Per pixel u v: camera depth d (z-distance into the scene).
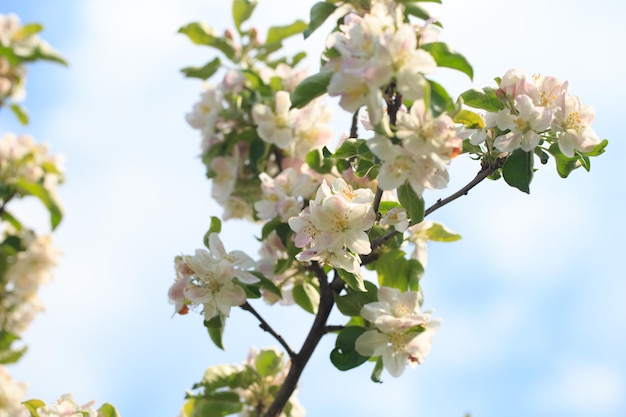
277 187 2.02
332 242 1.79
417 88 1.71
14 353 2.09
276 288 1.91
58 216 2.21
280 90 2.20
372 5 1.78
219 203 2.17
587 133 1.82
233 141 2.17
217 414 2.00
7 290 2.23
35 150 2.23
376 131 1.73
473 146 1.82
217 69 2.23
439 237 2.01
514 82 1.82
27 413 2.04
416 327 1.85
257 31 2.25
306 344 1.88
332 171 2.03
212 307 1.87
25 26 2.10
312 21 1.79
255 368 2.03
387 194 1.87
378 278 1.94
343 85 1.72
